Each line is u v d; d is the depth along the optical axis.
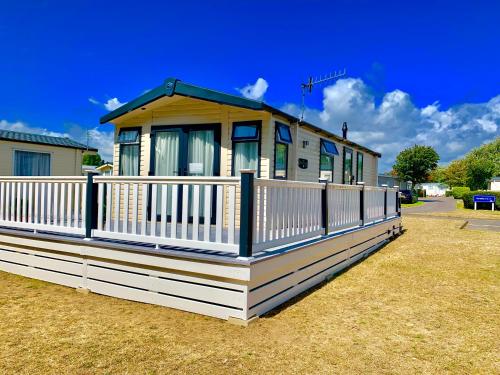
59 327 3.71
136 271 4.56
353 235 7.16
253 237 3.95
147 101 7.72
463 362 3.11
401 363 3.07
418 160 46.94
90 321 3.89
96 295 4.82
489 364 3.08
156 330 3.66
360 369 2.95
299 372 2.88
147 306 4.38
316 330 3.77
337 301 4.77
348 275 6.20
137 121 8.50
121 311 4.21
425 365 3.04
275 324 3.90
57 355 3.08
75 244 5.05
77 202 5.15
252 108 6.65
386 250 8.72
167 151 8.10
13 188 5.98
